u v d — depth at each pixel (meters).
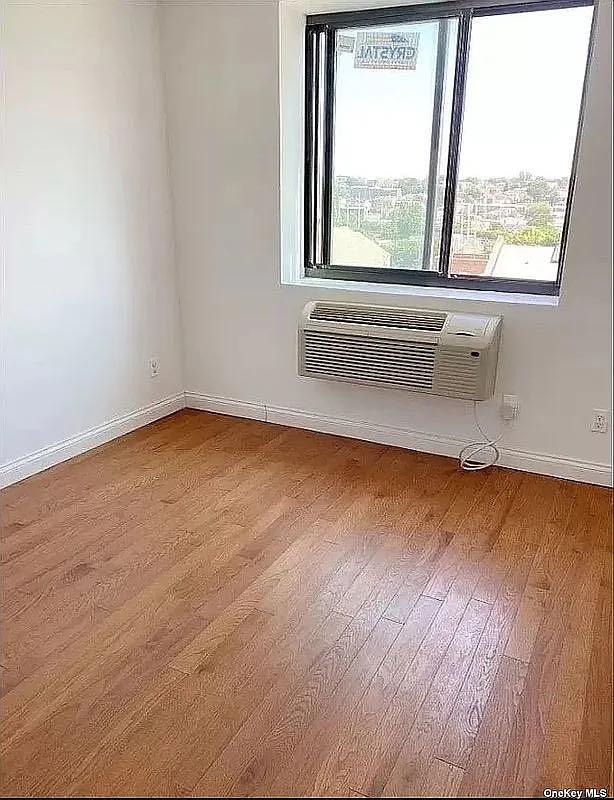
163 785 1.52
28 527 2.58
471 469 3.10
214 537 2.53
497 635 2.00
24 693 1.77
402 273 3.36
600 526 2.60
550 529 2.58
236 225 3.44
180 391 3.89
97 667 1.87
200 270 3.63
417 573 2.31
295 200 3.41
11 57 2.61
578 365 2.83
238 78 3.18
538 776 1.54
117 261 3.30
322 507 2.76
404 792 1.50
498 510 2.72
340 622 2.06
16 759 1.58
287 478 3.02
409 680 1.82
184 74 3.31
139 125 3.28
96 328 3.24
